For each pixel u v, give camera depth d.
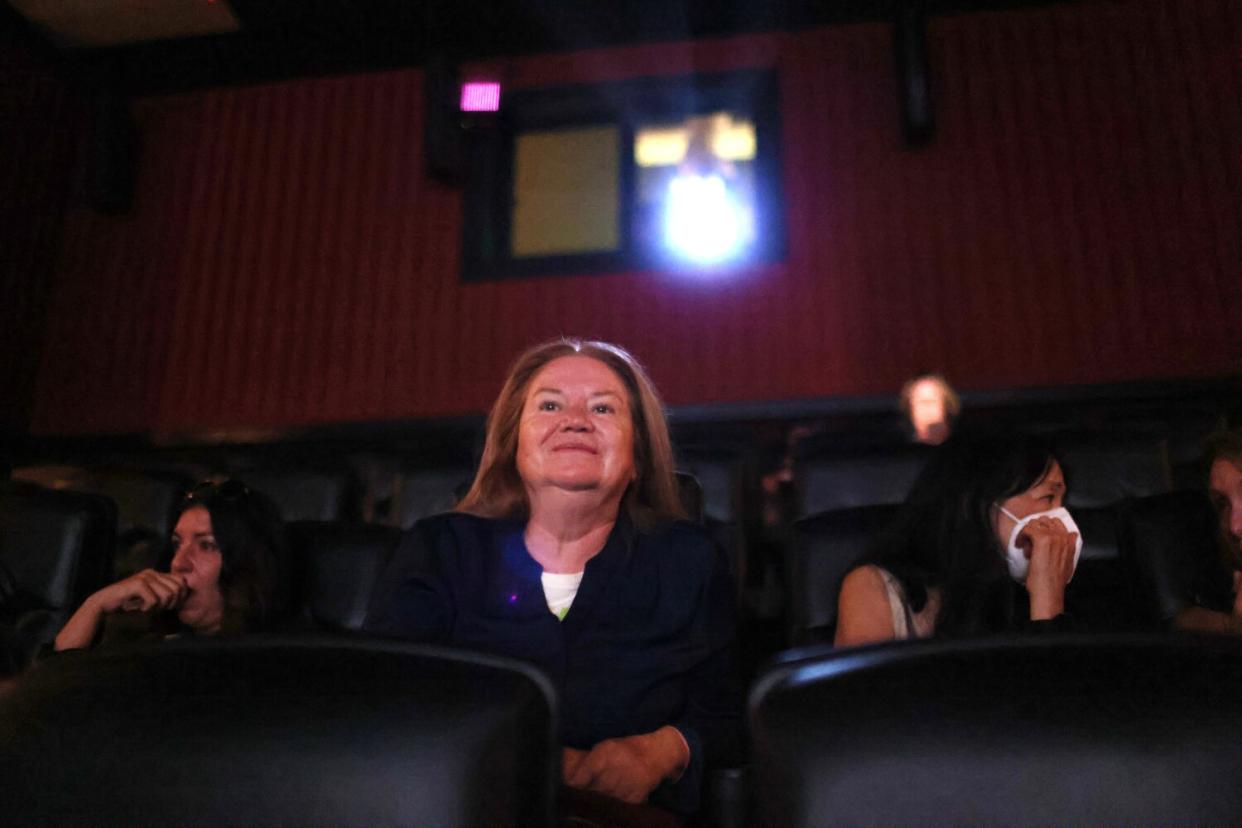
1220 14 3.12
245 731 0.29
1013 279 3.08
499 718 0.29
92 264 3.71
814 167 3.32
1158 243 3.02
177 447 3.46
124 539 1.85
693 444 1.94
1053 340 3.01
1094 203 3.09
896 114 3.30
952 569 0.92
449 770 0.28
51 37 3.62
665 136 3.59
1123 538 1.21
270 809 0.28
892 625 0.92
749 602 1.84
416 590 0.82
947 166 3.22
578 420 0.85
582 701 0.76
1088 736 0.27
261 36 3.59
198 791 0.28
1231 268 2.94
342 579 1.28
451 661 0.31
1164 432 2.16
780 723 0.29
